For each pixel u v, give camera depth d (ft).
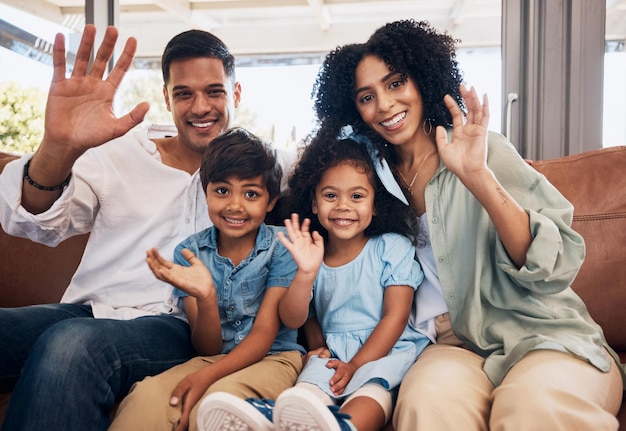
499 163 3.93
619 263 4.28
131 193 4.43
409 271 4.06
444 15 10.73
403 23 4.31
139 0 11.48
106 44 3.47
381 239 4.23
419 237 4.22
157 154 4.58
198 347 3.92
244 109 9.82
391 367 3.67
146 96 10.07
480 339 3.75
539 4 6.05
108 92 3.52
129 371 3.58
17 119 7.47
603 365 3.36
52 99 3.46
